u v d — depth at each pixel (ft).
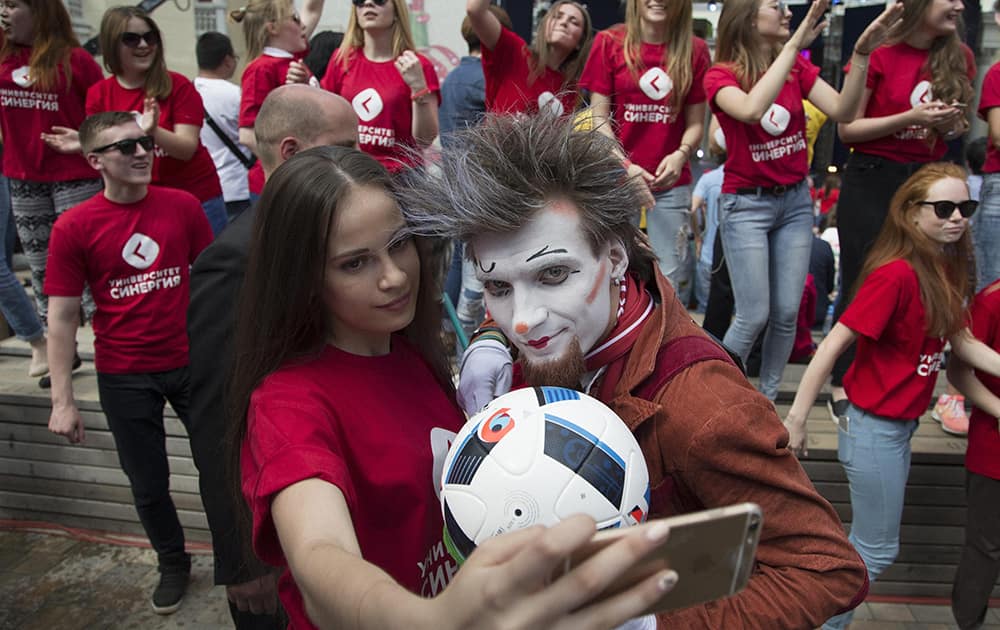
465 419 4.15
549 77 10.17
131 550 11.07
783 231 9.37
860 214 10.28
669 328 3.40
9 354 12.71
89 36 15.57
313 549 2.39
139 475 8.97
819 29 8.11
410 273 3.49
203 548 10.96
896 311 7.67
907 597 10.41
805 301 11.44
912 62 9.74
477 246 3.24
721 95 8.76
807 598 2.99
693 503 3.30
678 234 10.00
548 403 2.94
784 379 11.61
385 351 3.84
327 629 2.21
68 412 8.31
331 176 3.26
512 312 3.22
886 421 8.03
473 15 9.54
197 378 5.11
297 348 3.54
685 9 9.17
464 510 2.82
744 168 9.04
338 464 2.93
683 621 3.01
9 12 10.44
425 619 1.77
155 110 9.84
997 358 7.80
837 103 8.97
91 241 8.05
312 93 5.91
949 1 9.25
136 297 8.36
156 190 8.45
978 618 8.78
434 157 3.51
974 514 8.50
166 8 16.12
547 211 3.09
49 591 10.15
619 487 2.77
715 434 2.99
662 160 9.54
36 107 10.92
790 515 3.07
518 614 1.61
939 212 7.31
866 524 8.40
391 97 9.61
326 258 3.27
